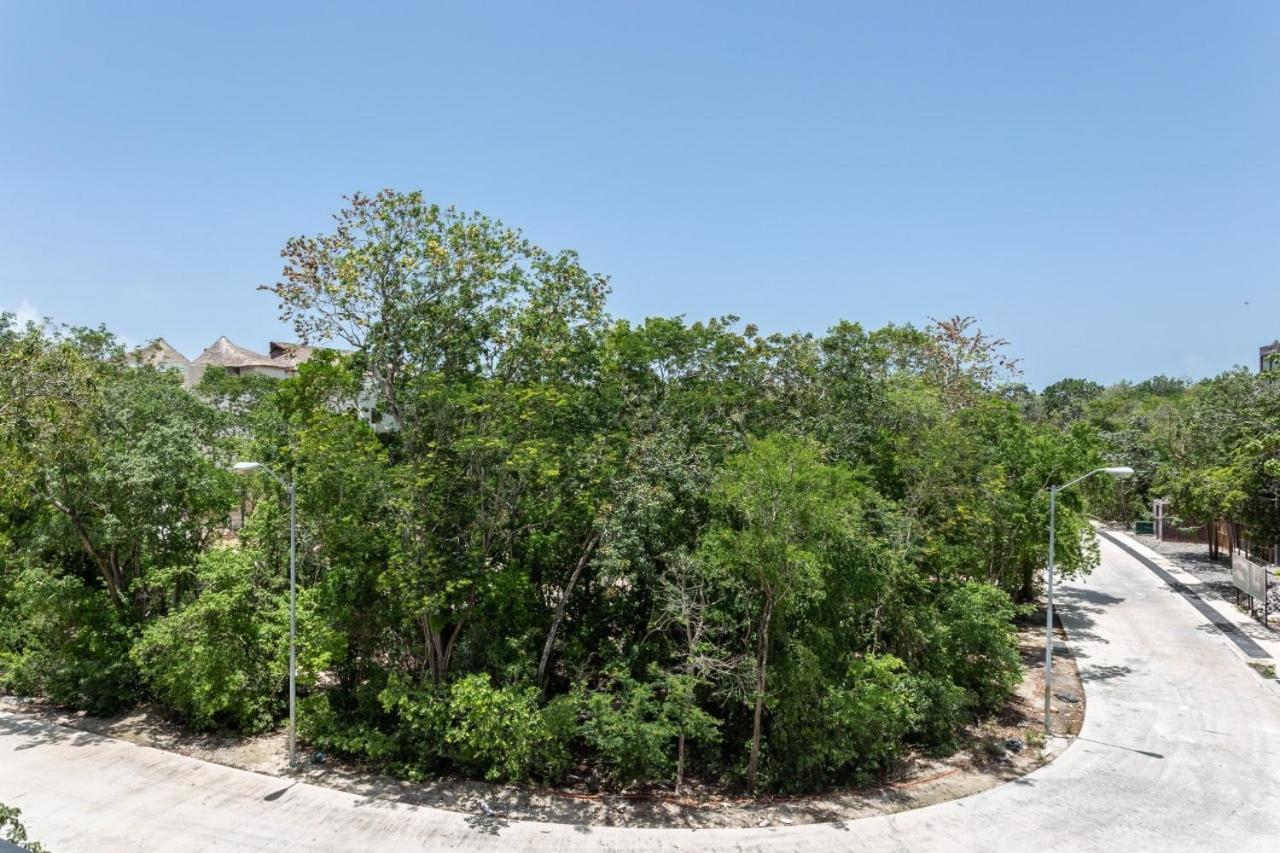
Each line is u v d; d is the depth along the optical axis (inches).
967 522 895.7
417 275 712.4
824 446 809.5
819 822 593.9
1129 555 1850.4
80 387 772.0
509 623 748.6
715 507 704.4
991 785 653.3
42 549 849.5
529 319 733.3
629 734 628.4
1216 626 1164.5
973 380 1258.6
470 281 722.2
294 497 685.9
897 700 676.7
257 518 811.4
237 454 916.0
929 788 652.1
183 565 841.5
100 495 810.2
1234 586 1448.1
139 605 864.3
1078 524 1098.7
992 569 1106.7
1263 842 554.9
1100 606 1304.1
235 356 2421.3
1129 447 2171.5
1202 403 1535.4
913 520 807.7
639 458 702.5
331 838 557.6
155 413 881.5
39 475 784.9
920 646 779.4
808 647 679.1
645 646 734.5
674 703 637.9
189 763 682.8
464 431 672.4
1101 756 703.7
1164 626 1166.3
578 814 606.5
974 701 771.4
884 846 554.6
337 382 780.6
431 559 671.8
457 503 712.4
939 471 840.3
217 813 592.1
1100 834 568.1
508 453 677.9
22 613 851.4
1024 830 575.5
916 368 1224.2
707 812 613.6
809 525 640.4
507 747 637.9
